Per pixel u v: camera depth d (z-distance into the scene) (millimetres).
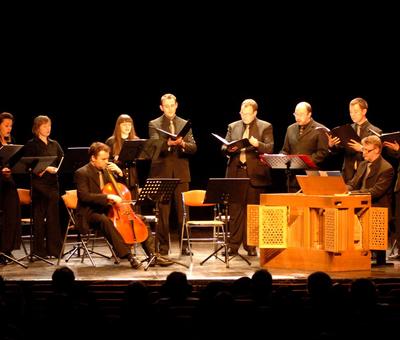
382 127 22750
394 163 23297
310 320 8805
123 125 16438
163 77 23203
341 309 8711
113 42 22656
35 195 16234
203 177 24781
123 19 22562
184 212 15922
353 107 16156
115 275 13562
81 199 14867
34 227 16203
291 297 8859
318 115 23234
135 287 8648
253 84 23359
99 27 22500
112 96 23156
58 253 16250
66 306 8820
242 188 14531
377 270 14172
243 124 16734
